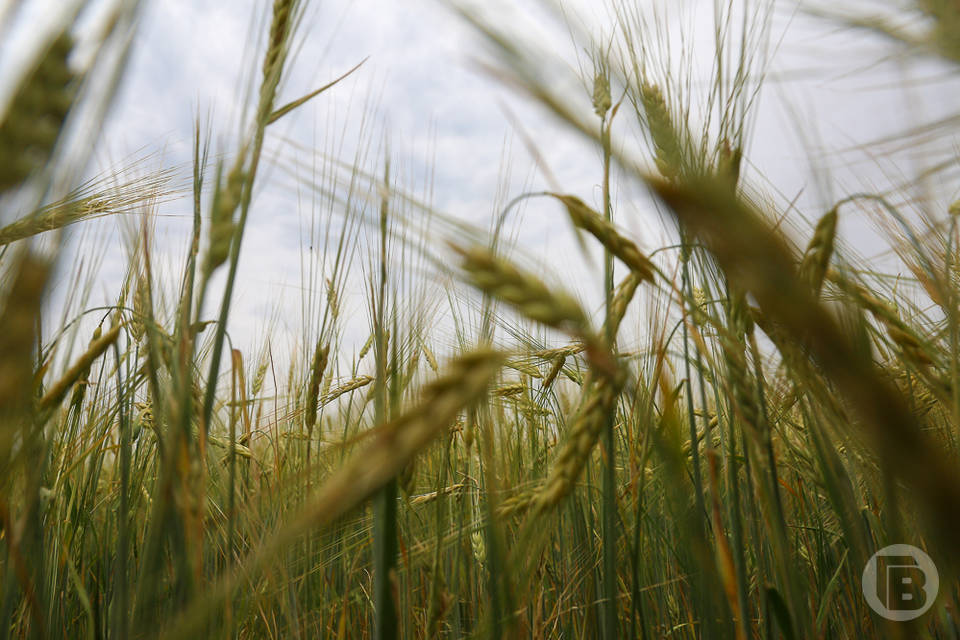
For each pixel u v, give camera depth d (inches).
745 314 14.8
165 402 15.2
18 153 7.9
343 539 23.4
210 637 13.2
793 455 22.9
